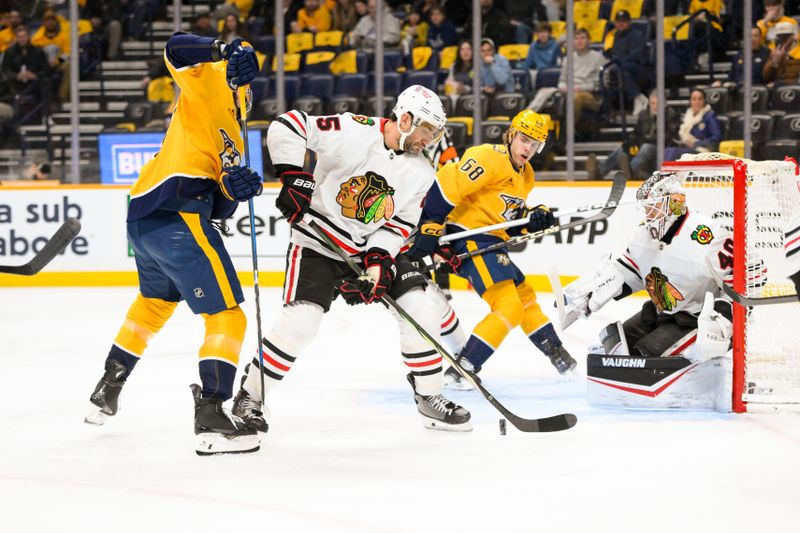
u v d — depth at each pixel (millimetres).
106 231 26688
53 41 28031
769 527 6836
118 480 8102
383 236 9711
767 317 10961
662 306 11305
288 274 9672
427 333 9734
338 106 27500
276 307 21500
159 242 9062
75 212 26688
